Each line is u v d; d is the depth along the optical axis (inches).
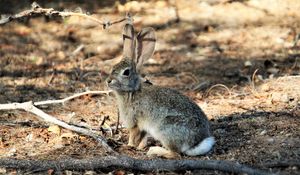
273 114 464.8
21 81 610.2
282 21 777.6
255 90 547.2
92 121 484.4
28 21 775.7
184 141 390.9
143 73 629.9
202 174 365.7
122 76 406.9
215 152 398.3
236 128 439.5
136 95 409.1
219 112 484.1
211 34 747.4
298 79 557.3
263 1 830.5
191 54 691.4
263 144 406.0
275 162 371.2
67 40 731.4
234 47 708.7
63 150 416.2
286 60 655.8
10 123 479.5
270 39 725.9
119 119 468.4
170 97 400.8
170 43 724.0
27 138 442.6
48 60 676.7
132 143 418.6
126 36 435.8
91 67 652.7
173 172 371.9
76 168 378.9
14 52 693.9
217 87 577.0
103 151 412.2
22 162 383.6
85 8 802.8
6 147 427.2
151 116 402.6
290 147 397.4
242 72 622.8
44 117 430.3
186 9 813.2
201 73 628.7
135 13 796.0
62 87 591.2
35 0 816.9
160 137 399.2
